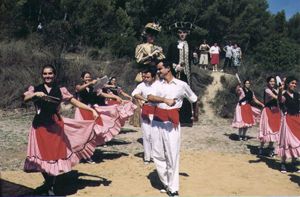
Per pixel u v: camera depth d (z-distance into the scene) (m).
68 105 15.27
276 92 9.46
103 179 7.36
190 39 31.39
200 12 33.03
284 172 8.30
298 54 23.30
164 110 6.41
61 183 7.05
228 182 7.48
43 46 19.73
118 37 23.53
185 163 8.75
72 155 6.29
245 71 21.67
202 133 12.84
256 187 7.23
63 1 25.33
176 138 6.39
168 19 28.83
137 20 28.55
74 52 21.70
